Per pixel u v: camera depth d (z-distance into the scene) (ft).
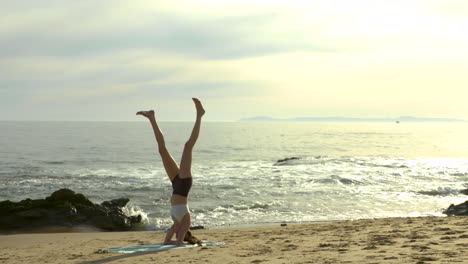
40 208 60.03
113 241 37.01
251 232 39.99
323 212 65.10
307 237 30.25
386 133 560.61
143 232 51.96
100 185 95.71
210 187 91.30
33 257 26.50
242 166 140.26
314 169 123.85
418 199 76.38
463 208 61.36
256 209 68.69
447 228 29.58
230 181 100.63
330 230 35.83
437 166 130.93
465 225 31.42
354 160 151.33
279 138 391.24
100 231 56.59
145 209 71.10
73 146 238.68
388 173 112.27
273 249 23.58
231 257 20.90
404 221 39.73
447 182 97.81
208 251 23.27
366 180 99.76
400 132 615.98
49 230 55.62
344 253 20.42
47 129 570.05
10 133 416.67
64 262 22.66
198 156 189.06
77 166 139.74
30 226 56.59
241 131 610.65
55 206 60.85
